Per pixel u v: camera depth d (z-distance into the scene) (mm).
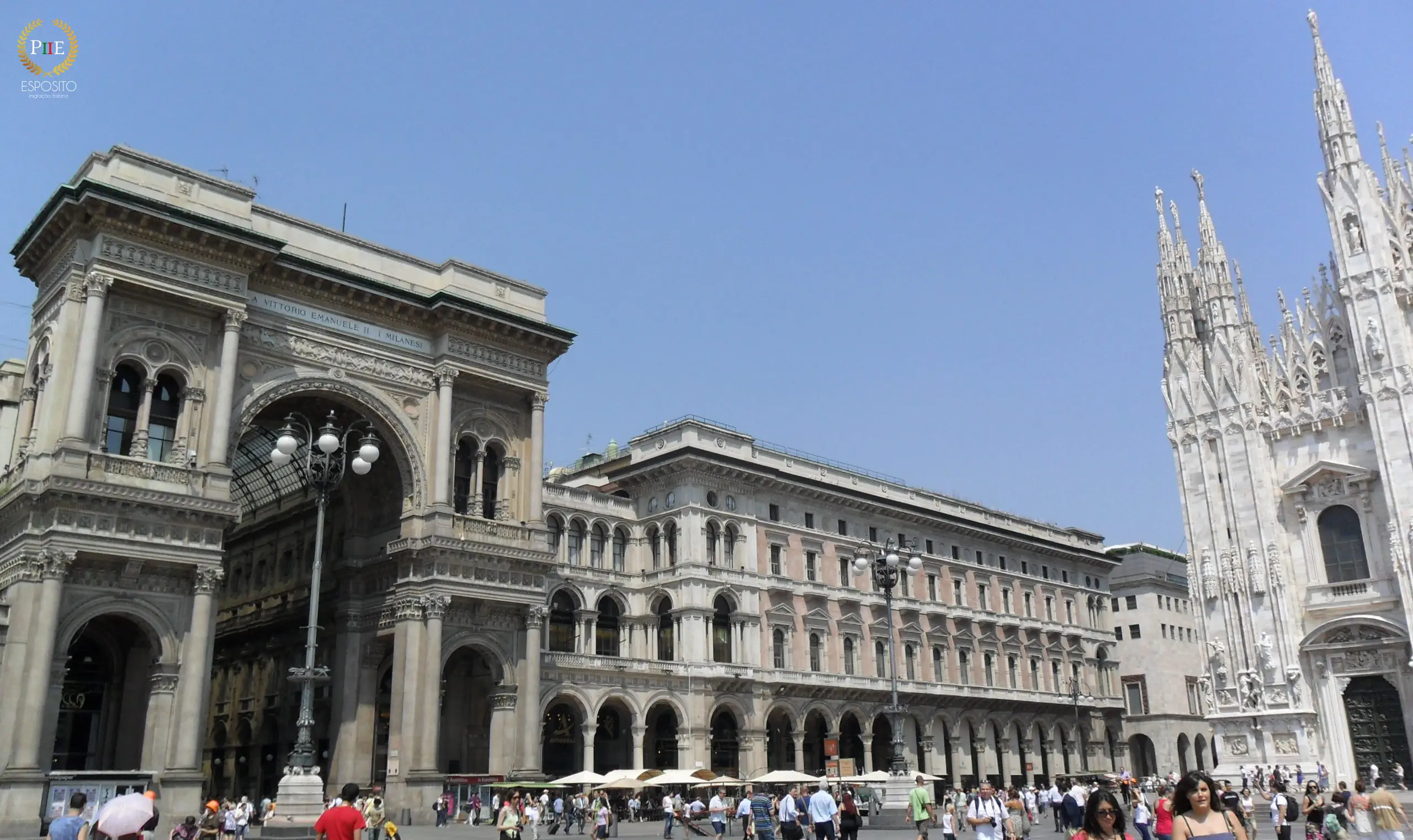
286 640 63906
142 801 16703
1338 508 60000
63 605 41312
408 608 51969
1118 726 107312
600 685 66250
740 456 79188
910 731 85688
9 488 43719
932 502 94938
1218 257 65750
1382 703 56844
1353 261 60156
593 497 74938
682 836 49969
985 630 94375
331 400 52500
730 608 74938
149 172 47062
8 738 38906
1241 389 63094
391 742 51031
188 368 46469
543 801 52469
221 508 44781
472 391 57094
